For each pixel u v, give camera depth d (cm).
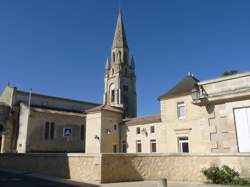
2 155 2677
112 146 3781
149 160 1753
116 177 1645
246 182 1293
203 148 2541
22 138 4228
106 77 7869
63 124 4619
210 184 1309
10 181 1587
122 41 8031
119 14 8462
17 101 4862
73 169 1784
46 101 5425
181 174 1688
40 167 2083
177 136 2848
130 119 3897
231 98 1709
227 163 1533
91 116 3934
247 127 1642
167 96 3033
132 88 7838
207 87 1858
